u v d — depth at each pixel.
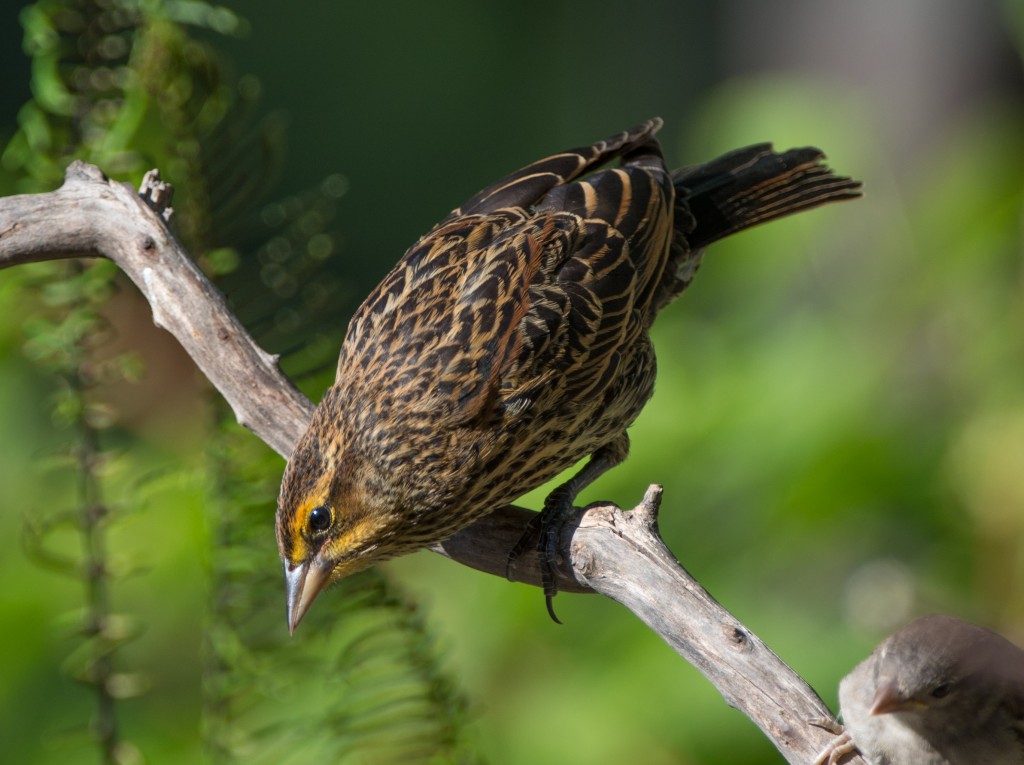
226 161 7.58
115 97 7.79
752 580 9.60
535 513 7.88
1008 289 10.06
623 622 9.40
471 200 8.48
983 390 9.92
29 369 10.02
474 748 7.55
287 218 8.26
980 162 10.33
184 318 7.29
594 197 8.26
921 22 13.94
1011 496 9.55
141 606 9.38
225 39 28.47
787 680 6.02
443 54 30.30
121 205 7.38
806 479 9.66
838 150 10.55
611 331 7.93
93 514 7.36
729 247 10.62
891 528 9.73
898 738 6.50
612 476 9.79
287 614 7.27
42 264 7.54
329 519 7.34
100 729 7.39
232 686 7.35
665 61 27.30
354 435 7.41
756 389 9.95
